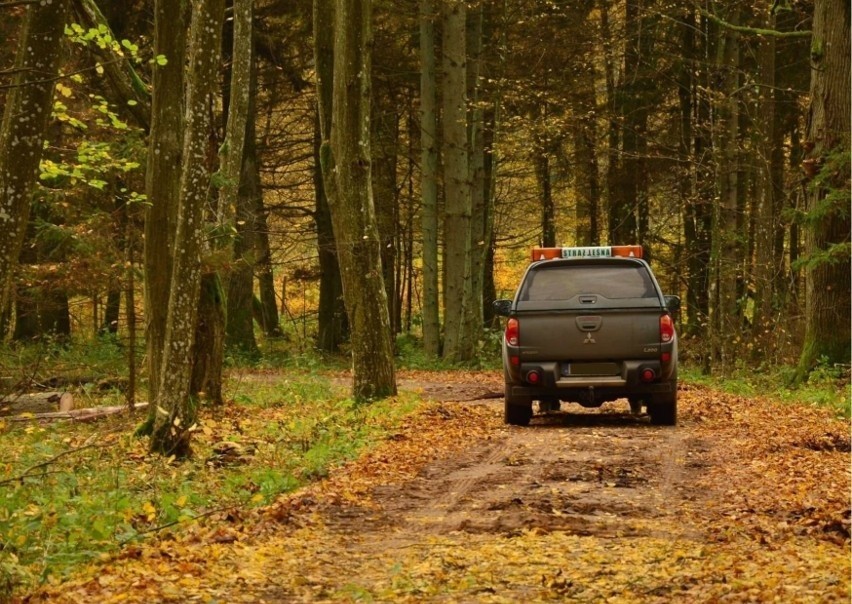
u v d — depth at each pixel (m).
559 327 14.99
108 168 16.50
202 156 11.72
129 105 14.91
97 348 24.14
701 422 15.54
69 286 16.08
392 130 40.09
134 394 17.12
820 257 19.27
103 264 15.89
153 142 13.94
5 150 10.05
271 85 37.94
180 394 12.06
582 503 9.70
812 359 20.23
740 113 31.42
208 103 11.68
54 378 18.23
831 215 19.80
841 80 19.78
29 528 7.59
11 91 10.11
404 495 10.30
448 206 30.33
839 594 6.24
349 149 17.22
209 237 16.83
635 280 15.49
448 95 29.92
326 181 17.56
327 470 11.51
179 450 12.04
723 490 10.30
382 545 8.26
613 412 17.67
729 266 26.92
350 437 13.78
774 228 27.92
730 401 18.33
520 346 15.05
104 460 11.69
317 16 17.88
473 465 11.95
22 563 7.27
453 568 7.38
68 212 16.92
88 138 17.89
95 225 15.92
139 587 6.64
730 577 6.88
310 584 6.98
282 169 44.66
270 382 22.89
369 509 9.64
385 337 17.59
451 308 30.86
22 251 21.06
